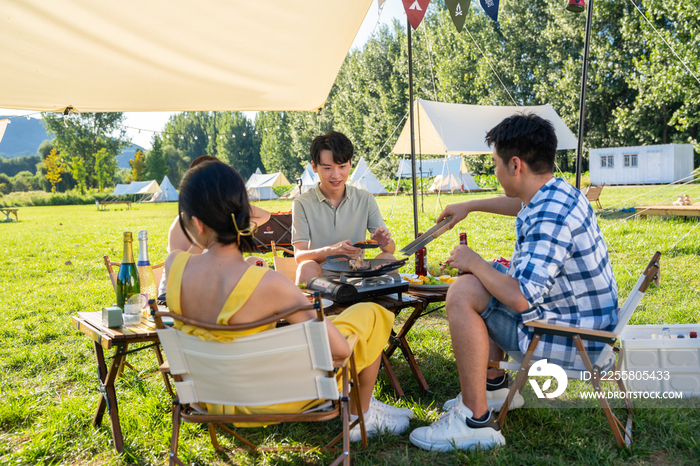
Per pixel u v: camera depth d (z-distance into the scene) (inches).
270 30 135.3
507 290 68.7
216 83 167.8
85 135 2063.2
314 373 57.6
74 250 395.9
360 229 128.3
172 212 960.3
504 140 74.1
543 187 73.2
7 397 105.3
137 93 168.7
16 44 122.5
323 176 121.6
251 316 55.6
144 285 87.9
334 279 95.3
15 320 179.6
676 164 755.4
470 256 73.4
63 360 133.2
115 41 128.0
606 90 981.8
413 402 95.0
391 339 107.4
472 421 75.7
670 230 317.1
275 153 1989.4
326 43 149.9
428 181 1125.1
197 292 56.4
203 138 2576.3
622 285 183.0
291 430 86.4
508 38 1130.7
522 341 73.9
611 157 826.8
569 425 80.6
